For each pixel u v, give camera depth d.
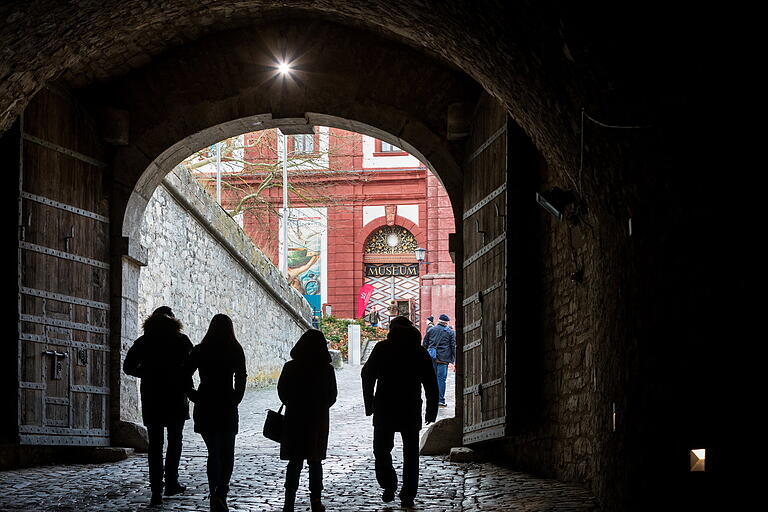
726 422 4.98
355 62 14.36
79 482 10.73
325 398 8.60
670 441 5.99
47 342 12.48
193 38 14.20
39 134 12.52
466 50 9.80
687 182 5.61
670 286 6.03
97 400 13.41
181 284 20.86
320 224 53.16
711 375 5.22
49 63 10.73
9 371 11.83
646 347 6.67
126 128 14.05
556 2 6.18
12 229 11.93
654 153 6.19
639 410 6.88
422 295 46.00
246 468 11.95
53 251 12.70
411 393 9.32
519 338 11.61
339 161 53.19
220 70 14.41
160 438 9.21
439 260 47.44
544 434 11.55
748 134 4.64
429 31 10.40
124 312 14.02
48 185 12.67
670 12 4.93
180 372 9.42
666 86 5.59
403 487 9.17
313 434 8.48
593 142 7.69
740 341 4.80
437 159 14.23
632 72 5.93
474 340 13.09
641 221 6.82
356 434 16.28
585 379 9.87
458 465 12.57
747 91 4.61
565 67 7.15
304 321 32.88
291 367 8.64
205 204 22.34
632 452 7.11
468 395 13.25
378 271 53.84
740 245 4.79
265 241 51.84
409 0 9.59
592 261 9.34
